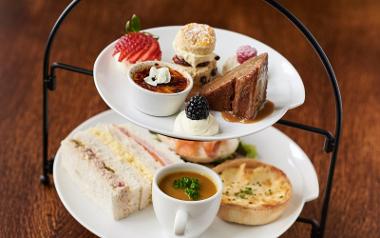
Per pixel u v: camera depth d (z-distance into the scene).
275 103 0.80
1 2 1.25
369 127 1.05
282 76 0.84
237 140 0.91
